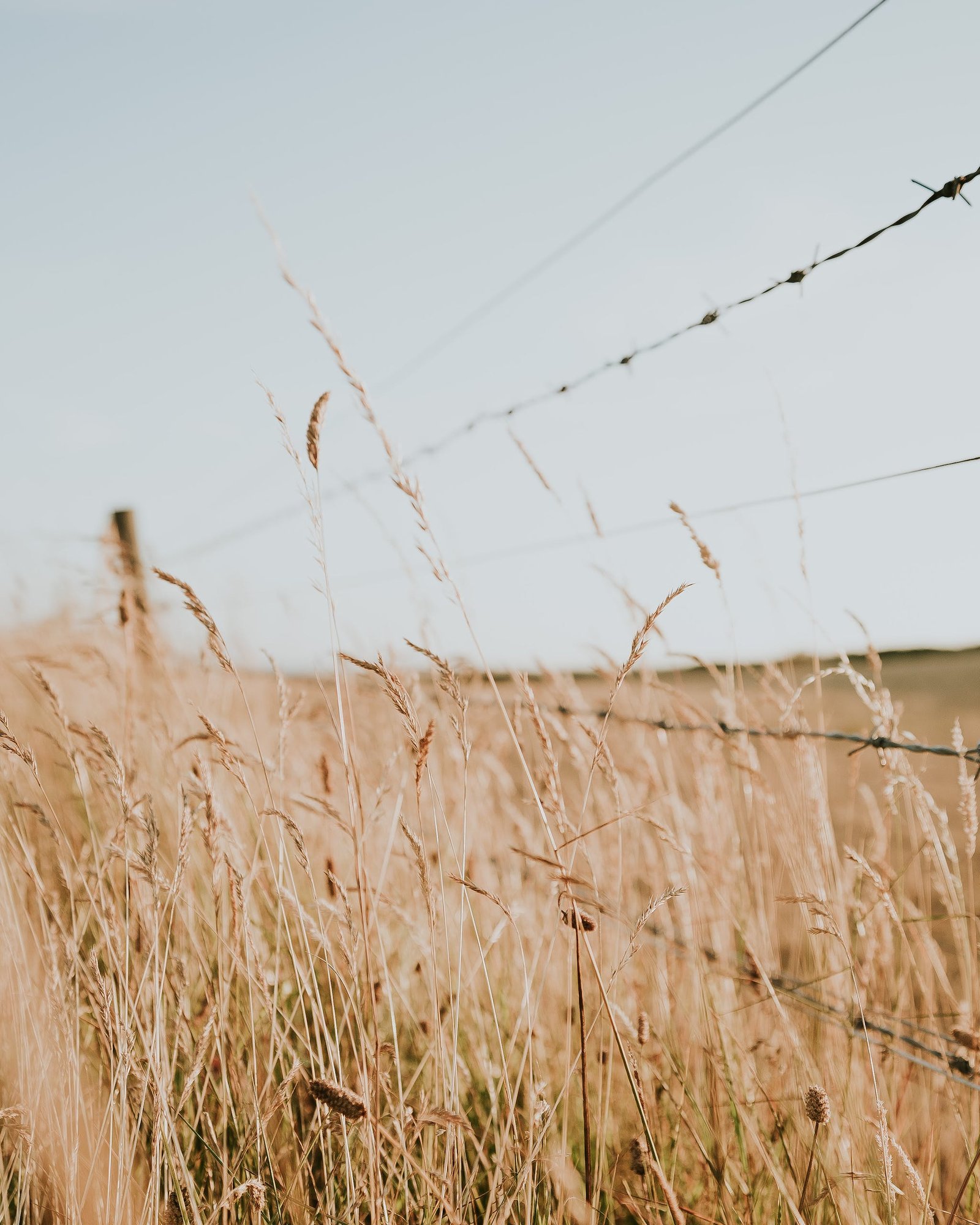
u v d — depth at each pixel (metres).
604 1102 1.64
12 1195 1.61
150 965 1.75
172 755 2.30
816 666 2.06
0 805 1.93
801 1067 1.70
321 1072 1.51
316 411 1.24
